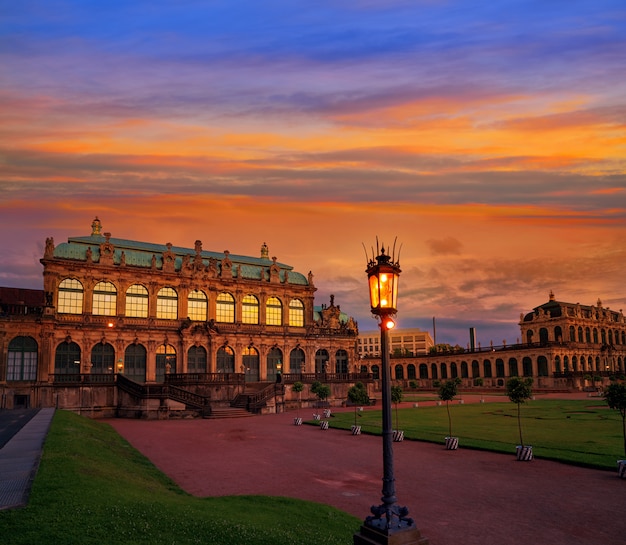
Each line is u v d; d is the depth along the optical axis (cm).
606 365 15312
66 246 7881
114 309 8038
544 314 15225
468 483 2767
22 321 7056
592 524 2056
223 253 9738
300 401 8506
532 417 6019
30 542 1352
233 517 1788
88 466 2469
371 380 9556
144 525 1551
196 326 8494
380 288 1396
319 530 1769
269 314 9575
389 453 1377
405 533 1316
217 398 7550
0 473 2255
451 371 16500
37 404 6812
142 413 6600
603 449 3609
